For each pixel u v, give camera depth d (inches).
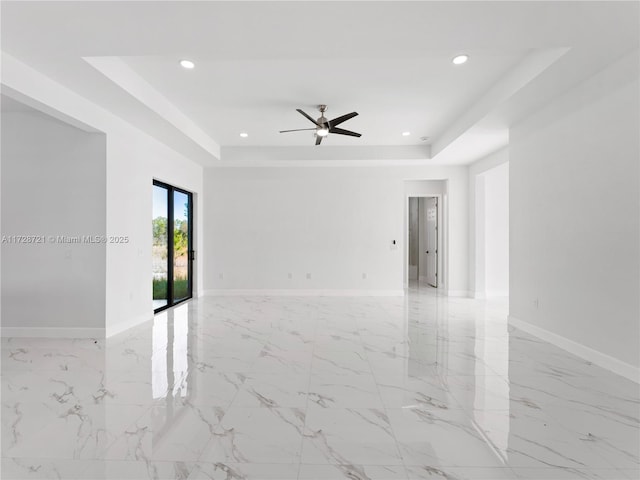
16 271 167.2
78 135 164.4
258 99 173.0
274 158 268.4
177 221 258.4
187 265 277.3
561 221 143.9
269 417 89.7
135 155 187.8
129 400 99.0
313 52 112.0
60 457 73.0
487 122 175.3
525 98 145.6
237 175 292.8
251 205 293.6
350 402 98.0
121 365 127.3
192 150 235.0
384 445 77.5
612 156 117.9
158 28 98.1
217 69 142.6
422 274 390.0
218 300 268.4
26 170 166.6
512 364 127.3
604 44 105.5
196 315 214.4
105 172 163.9
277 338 162.9
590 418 88.5
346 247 292.4
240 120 204.4
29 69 119.5
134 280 187.8
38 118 165.8
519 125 174.2
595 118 125.0
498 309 233.1
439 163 279.6
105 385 109.3
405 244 342.0
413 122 209.3
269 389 106.6
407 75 147.9
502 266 303.0
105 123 161.2
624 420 87.4
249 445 77.5
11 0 85.0
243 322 195.5
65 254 165.9
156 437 80.4
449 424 86.0
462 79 151.6
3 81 110.7
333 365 127.3
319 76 149.2
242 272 293.6
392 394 103.0
